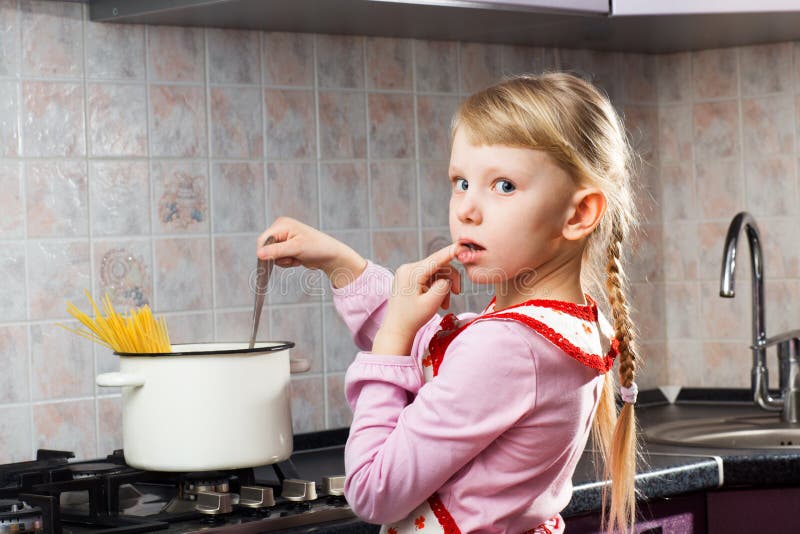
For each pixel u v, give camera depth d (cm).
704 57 229
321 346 193
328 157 193
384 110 199
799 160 221
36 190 164
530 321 96
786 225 222
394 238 200
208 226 180
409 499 98
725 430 204
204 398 131
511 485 98
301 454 186
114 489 132
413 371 103
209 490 135
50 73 165
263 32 186
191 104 178
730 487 167
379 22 185
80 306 168
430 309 104
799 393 206
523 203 99
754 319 209
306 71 190
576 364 98
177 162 177
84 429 169
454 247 103
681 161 232
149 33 174
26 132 163
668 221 234
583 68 224
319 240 128
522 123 98
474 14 180
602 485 148
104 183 170
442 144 206
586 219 101
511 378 95
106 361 171
